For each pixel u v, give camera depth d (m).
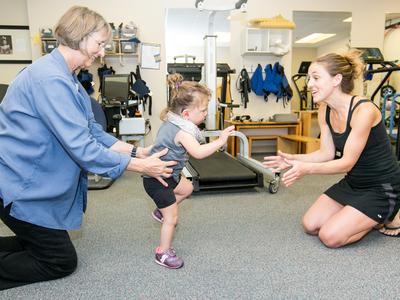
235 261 1.77
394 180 1.91
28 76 1.37
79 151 1.34
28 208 1.40
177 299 1.43
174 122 1.70
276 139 5.57
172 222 1.72
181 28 7.62
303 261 1.77
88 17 1.36
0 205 1.43
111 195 3.08
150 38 5.30
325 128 2.11
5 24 5.18
